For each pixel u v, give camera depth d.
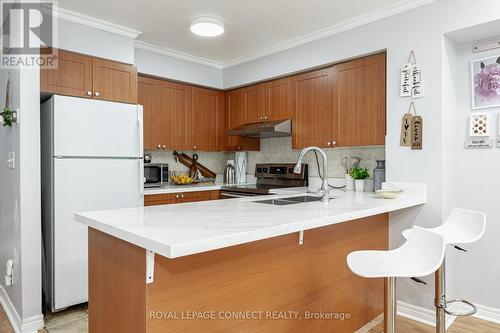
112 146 2.81
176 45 3.53
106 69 2.93
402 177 2.57
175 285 1.30
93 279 1.61
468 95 2.55
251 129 3.67
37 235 2.29
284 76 3.57
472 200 2.53
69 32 2.72
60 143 2.53
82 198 2.63
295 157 3.89
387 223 2.61
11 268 2.50
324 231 1.97
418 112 2.50
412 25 2.53
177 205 1.97
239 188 3.65
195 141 3.97
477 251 2.52
